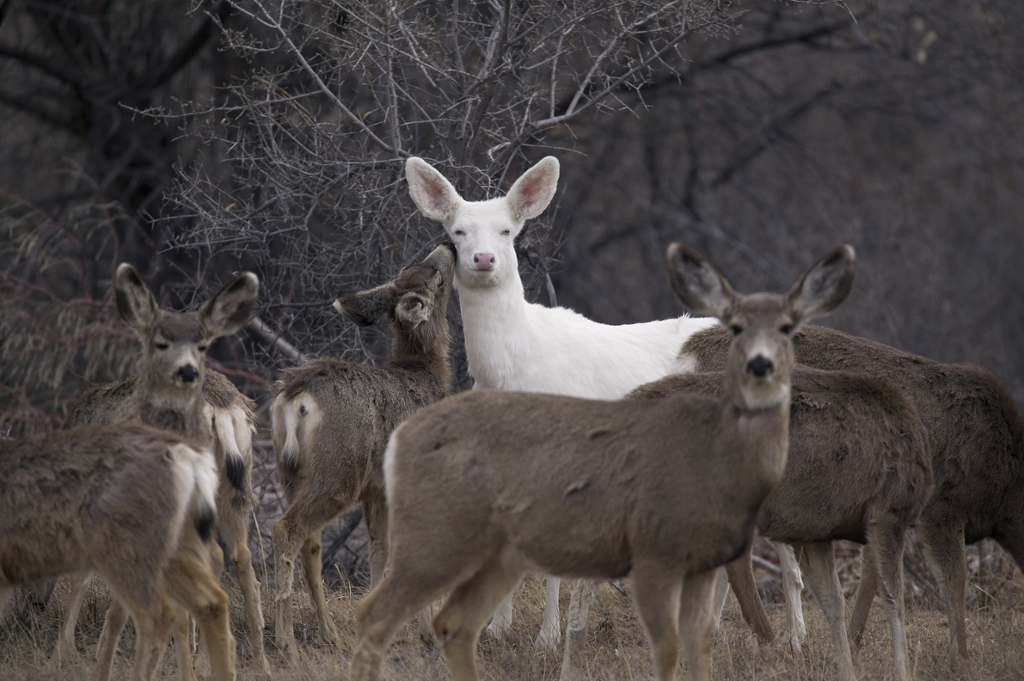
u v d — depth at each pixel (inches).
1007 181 3132.4
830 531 981.8
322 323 1499.8
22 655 1035.3
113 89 2294.5
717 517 816.3
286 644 1069.1
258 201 1624.0
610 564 842.2
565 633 1182.3
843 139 3127.5
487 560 874.1
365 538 1480.1
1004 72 2623.0
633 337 1212.5
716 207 2832.2
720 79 2871.6
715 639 1141.7
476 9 1627.7
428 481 857.5
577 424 852.0
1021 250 2883.9
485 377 1161.4
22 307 1780.3
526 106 1581.0
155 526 872.9
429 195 1191.6
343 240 1494.8
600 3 1525.6
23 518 879.7
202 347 990.4
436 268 1166.3
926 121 2856.8
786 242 2539.4
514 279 1167.0
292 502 1084.5
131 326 983.0
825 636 1173.1
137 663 866.1
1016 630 1168.2
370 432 1083.9
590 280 2529.5
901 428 978.7
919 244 2566.4
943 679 1031.0
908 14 2556.6
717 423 826.2
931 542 1076.5
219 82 2149.4
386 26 1450.5
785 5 2608.3
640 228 2694.4
